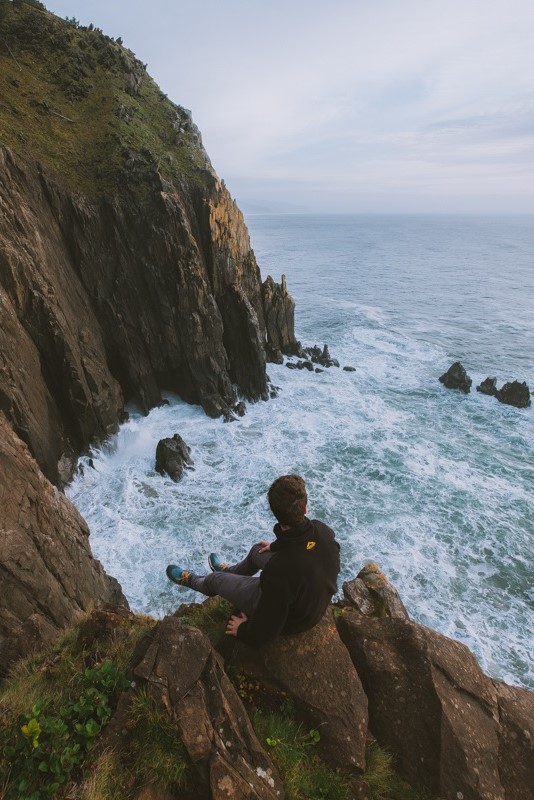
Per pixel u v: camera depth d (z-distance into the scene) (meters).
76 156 35.12
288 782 4.03
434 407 38.97
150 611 19.47
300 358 48.62
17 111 34.84
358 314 69.25
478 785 4.23
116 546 22.62
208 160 44.47
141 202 34.12
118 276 34.31
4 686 7.05
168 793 3.81
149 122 43.19
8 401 22.62
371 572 7.57
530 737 4.65
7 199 26.72
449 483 28.02
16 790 3.86
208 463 29.97
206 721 4.10
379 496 26.73
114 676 4.68
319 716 4.49
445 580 21.28
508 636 18.86
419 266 126.62
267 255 146.62
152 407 36.50
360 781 4.20
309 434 33.62
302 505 4.09
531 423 36.41
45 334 26.84
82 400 28.41
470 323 66.75
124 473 28.41
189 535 23.58
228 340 39.41
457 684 4.88
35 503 13.16
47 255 29.44
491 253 167.00
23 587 11.25
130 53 51.50
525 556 22.66
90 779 3.79
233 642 5.12
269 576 4.10
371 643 5.26
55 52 42.00
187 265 34.72
